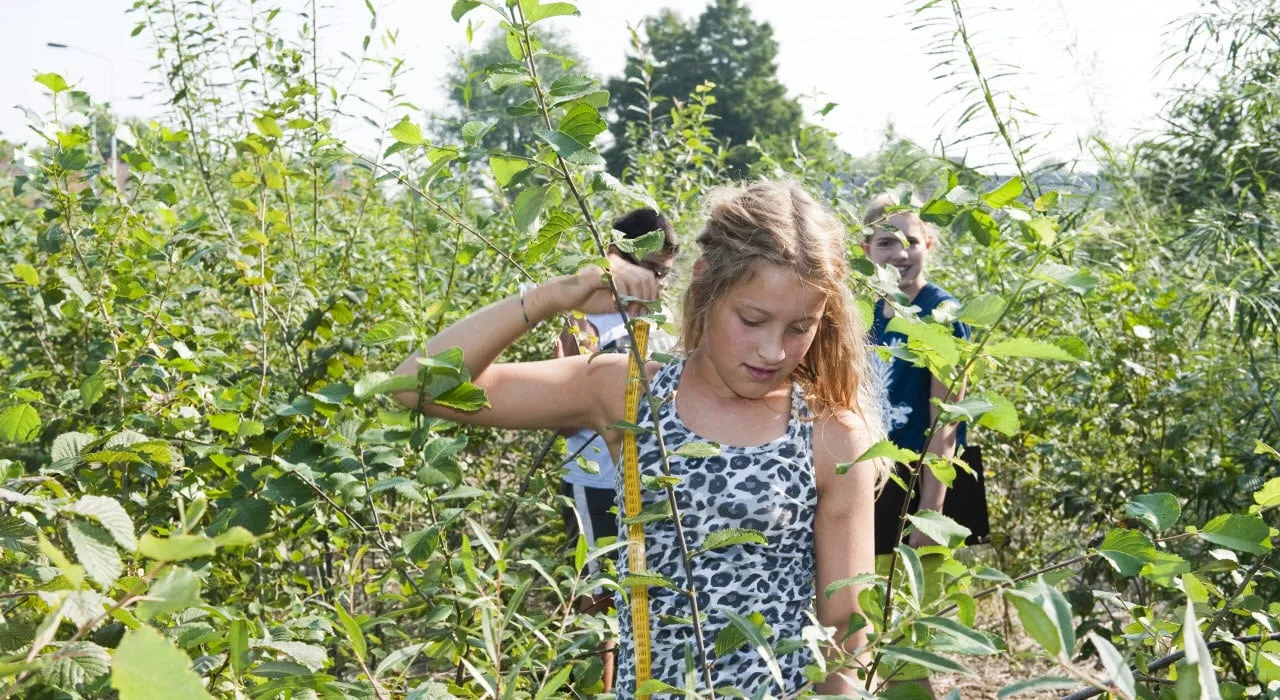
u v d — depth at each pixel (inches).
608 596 92.0
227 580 108.0
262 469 77.3
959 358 60.8
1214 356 166.1
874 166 201.0
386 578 87.1
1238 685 61.9
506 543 67.1
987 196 63.2
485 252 175.8
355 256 182.7
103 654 49.2
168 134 127.1
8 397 87.4
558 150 59.4
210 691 65.2
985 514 140.7
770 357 67.6
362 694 61.5
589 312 76.0
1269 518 131.5
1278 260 161.0
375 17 126.4
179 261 130.2
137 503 101.5
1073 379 164.2
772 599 72.4
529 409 76.6
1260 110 174.7
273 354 149.9
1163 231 220.4
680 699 69.9
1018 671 169.0
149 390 113.5
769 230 67.1
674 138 230.1
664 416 73.6
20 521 57.3
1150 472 155.5
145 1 168.7
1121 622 129.9
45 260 161.5
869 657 66.2
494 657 56.4
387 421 72.9
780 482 72.1
